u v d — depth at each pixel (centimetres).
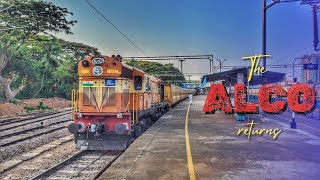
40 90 5391
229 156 1038
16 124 2473
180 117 2425
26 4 3550
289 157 1023
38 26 3741
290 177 799
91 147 1373
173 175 823
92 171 1070
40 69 5269
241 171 855
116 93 1380
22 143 1638
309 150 1135
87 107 1395
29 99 4825
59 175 1023
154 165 925
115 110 1378
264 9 2134
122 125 1330
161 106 2539
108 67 1379
